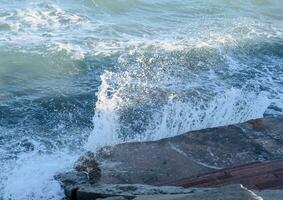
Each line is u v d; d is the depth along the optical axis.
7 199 7.34
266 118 9.85
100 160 8.06
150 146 8.53
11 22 15.34
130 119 9.95
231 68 13.30
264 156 8.40
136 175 7.66
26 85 11.66
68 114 10.41
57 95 11.18
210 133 9.06
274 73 13.24
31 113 10.31
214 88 11.83
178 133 9.45
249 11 19.91
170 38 15.42
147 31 16.08
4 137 9.23
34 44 13.91
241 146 8.67
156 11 18.50
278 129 9.40
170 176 7.67
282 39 16.06
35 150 8.84
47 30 15.13
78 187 7.00
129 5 18.58
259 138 8.99
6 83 11.67
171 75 12.48
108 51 13.84
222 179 7.59
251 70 13.30
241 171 7.84
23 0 17.47
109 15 17.47
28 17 15.91
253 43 15.36
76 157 8.62
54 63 12.89
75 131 9.73
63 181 7.45
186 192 6.43
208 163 8.09
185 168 7.91
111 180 7.48
